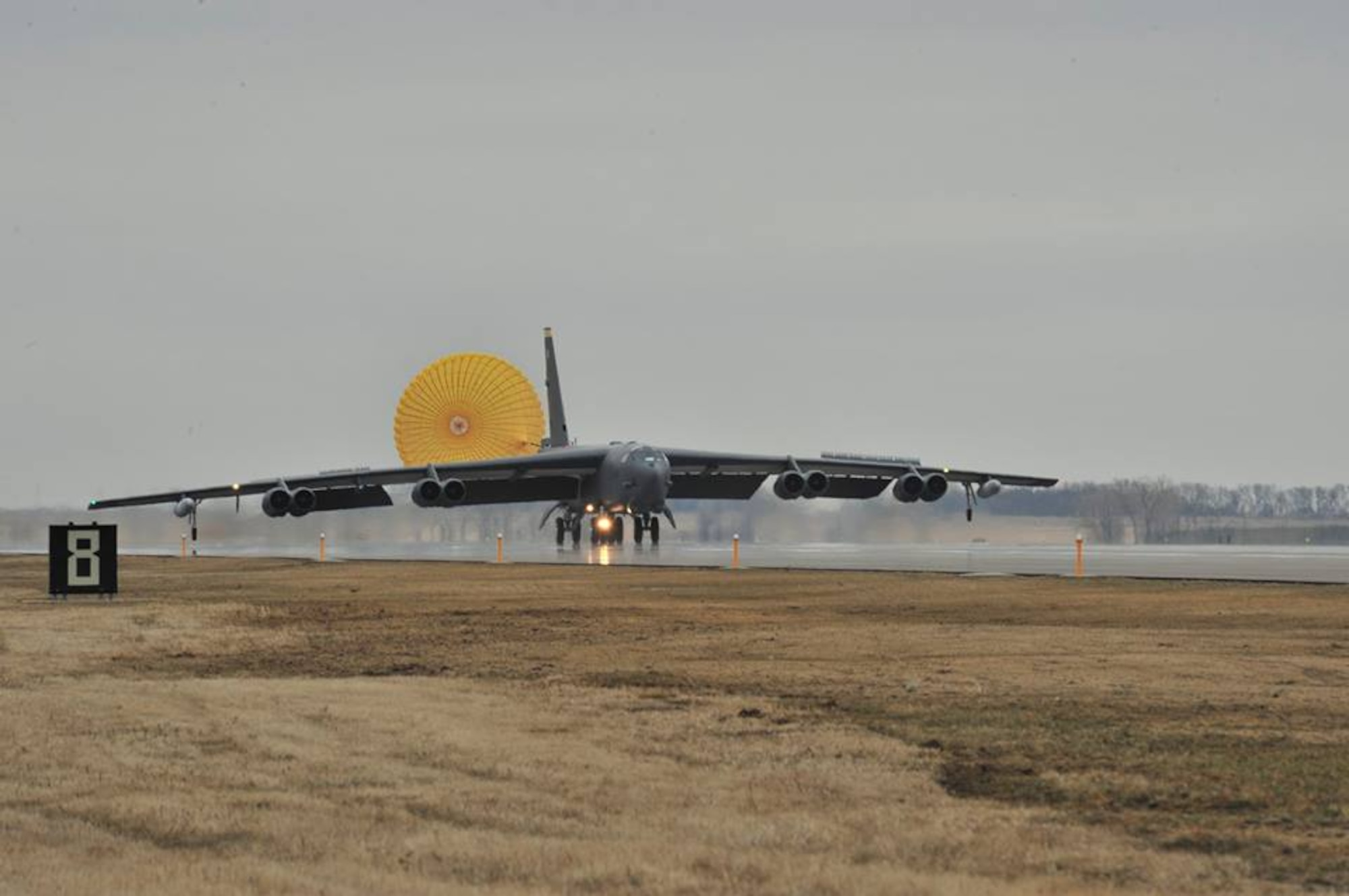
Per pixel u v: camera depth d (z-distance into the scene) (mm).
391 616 110188
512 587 142375
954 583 140000
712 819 43031
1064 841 40281
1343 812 43406
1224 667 75688
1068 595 123812
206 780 48969
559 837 41250
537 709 63250
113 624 104500
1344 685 69062
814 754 52625
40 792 47469
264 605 121562
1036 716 60656
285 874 37875
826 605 116875
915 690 68125
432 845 40406
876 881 36719
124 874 37969
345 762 51781
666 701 65562
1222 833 41094
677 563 189000
